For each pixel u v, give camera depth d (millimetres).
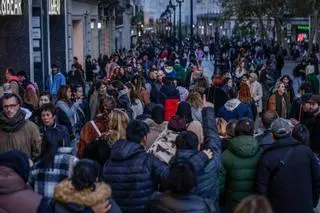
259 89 20891
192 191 6773
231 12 72812
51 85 26125
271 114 10227
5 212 6535
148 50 64438
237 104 14852
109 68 35719
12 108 9758
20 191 6613
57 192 6176
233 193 8672
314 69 29875
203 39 114125
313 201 8594
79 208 6105
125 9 81500
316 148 12773
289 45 81500
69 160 7434
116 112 9234
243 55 45812
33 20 29469
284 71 56312
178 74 28625
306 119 13008
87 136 10297
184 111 11484
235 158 8625
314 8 60625
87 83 37781
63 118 13234
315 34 67125
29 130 9883
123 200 7652
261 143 9555
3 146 9727
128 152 7730
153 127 10273
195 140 7918
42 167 7422
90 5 47625
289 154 8336
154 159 7820
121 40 77688
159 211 6391
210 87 18688
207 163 7801
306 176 8344
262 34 74375
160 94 17766
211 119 8984
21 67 28328
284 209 8281
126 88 16797
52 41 35688
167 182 6480
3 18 28156
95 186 6184
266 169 8367
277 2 68688
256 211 4520
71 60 37469
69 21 37094
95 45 50625
